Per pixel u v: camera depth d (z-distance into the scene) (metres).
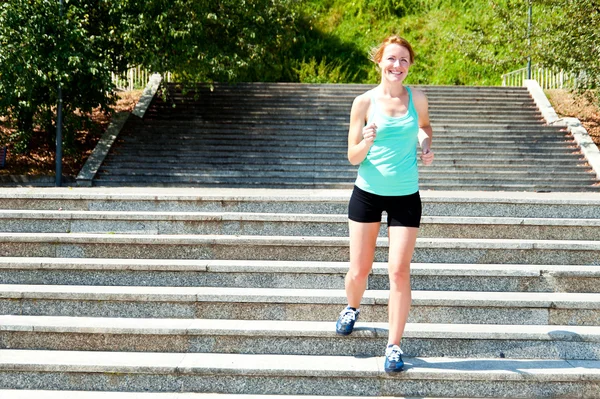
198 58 14.63
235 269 4.91
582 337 4.23
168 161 14.37
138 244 5.27
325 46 24.62
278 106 17.28
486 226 5.64
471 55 16.97
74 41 12.85
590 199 6.24
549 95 19.75
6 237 5.29
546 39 15.66
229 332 4.27
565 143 15.20
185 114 16.84
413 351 4.27
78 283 4.93
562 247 5.18
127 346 4.30
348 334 4.25
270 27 16.98
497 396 3.94
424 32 25.31
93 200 6.28
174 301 4.58
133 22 13.83
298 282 4.90
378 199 3.96
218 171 14.05
